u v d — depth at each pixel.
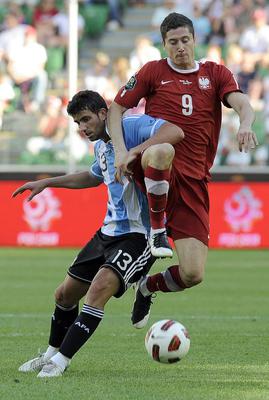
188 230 25.94
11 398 20.95
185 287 26.33
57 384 22.78
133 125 24.94
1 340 31.75
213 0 94.56
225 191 76.69
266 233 76.25
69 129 77.69
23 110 88.38
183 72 26.28
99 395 21.33
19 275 56.03
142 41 91.12
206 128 26.33
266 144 83.94
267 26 91.88
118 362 26.97
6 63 90.44
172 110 26.22
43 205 77.44
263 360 27.53
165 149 23.69
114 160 24.77
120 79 91.06
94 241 25.08
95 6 97.31
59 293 25.23
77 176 26.72
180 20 25.81
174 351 23.09
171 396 21.27
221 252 73.38
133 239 24.38
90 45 96.75
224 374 24.89
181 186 26.05
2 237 77.94
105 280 23.67
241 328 35.22
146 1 98.88
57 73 91.88
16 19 95.19
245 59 89.50
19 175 81.12
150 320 37.69
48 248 76.31
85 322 23.73
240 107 25.47
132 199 24.53
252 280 54.19
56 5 96.38
